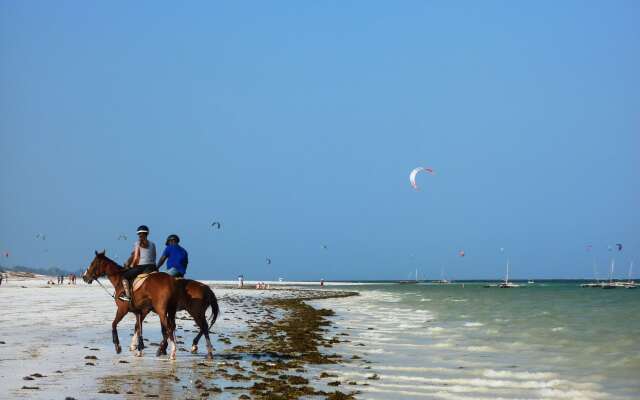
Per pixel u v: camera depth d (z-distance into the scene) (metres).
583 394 13.02
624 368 16.28
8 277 127.00
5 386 11.80
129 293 15.95
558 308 44.12
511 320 32.19
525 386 13.85
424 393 12.98
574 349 20.09
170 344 19.30
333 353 19.16
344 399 11.98
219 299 55.84
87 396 11.09
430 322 31.56
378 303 56.06
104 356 16.08
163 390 11.85
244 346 19.67
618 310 40.75
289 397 11.87
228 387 12.36
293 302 54.25
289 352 18.61
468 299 66.06
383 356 18.56
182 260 16.95
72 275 100.25
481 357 18.36
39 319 26.84
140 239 16.47
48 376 13.00
